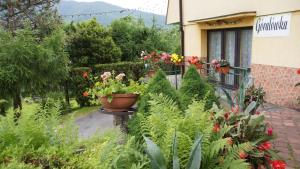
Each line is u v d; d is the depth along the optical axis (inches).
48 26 490.0
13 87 296.7
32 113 67.1
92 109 366.0
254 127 106.4
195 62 251.1
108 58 509.0
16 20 516.1
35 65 311.6
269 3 288.0
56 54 339.3
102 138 63.8
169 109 95.9
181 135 78.6
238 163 76.4
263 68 301.9
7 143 60.4
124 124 149.0
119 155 61.6
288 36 267.6
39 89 320.5
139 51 618.8
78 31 494.0
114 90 151.4
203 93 153.5
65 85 398.9
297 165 145.5
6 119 63.8
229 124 106.6
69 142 63.5
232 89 317.4
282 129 200.8
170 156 78.6
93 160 55.7
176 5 484.1
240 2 332.5
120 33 607.8
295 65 262.1
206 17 401.1
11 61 297.4
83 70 400.2
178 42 687.1
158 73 133.0
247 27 337.4
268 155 104.4
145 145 80.8
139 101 143.8
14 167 50.7
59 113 71.5
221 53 388.2
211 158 79.8
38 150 57.2
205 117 93.1
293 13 260.7
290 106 269.0
